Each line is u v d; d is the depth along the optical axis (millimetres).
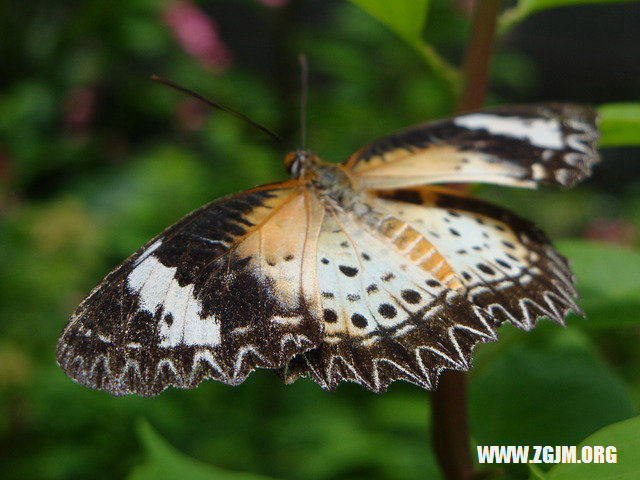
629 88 1363
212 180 771
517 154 255
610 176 1284
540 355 265
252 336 231
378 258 243
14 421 576
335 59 758
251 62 1163
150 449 266
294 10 724
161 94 888
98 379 226
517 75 916
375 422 589
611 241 853
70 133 919
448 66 258
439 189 254
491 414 260
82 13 828
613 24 1335
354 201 249
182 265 234
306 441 584
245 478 263
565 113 256
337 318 235
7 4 925
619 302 253
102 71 921
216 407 609
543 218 1070
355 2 251
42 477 554
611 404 260
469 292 240
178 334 230
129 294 231
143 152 940
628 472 214
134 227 721
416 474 531
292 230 242
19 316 642
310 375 230
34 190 928
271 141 753
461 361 233
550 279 243
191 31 822
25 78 945
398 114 805
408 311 237
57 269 667
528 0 256
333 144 774
